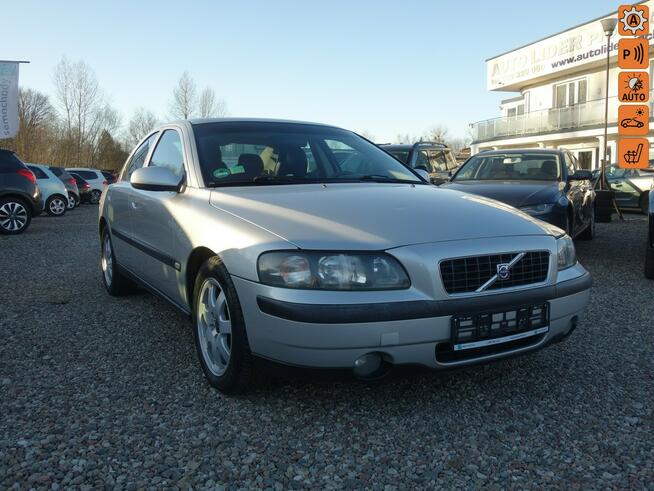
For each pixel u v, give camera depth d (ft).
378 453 7.97
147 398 9.68
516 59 91.71
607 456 7.93
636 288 18.29
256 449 8.05
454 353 8.70
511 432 8.59
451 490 7.14
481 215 9.86
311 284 8.20
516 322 8.93
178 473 7.45
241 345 8.95
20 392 9.93
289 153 12.56
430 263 8.39
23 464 7.60
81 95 169.48
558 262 9.72
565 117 80.69
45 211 52.47
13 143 155.53
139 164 15.24
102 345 12.46
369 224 8.98
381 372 8.53
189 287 10.88
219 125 13.03
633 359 11.62
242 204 9.99
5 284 19.02
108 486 7.14
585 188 28.17
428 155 42.63
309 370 8.29
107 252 17.62
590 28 76.07
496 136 95.20
